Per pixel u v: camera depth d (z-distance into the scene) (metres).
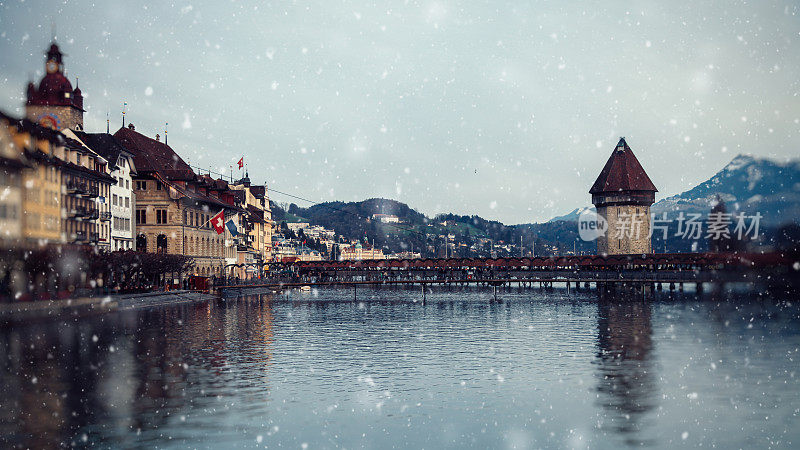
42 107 99.81
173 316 72.44
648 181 152.25
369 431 29.48
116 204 101.69
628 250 150.62
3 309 55.78
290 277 139.38
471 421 30.91
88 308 68.81
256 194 191.12
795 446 27.77
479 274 138.00
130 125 119.50
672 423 30.62
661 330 61.00
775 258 104.50
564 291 141.88
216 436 28.55
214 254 132.38
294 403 33.59
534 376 40.06
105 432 28.89
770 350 48.44
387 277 120.31
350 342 54.38
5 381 37.25
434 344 53.44
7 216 68.00
